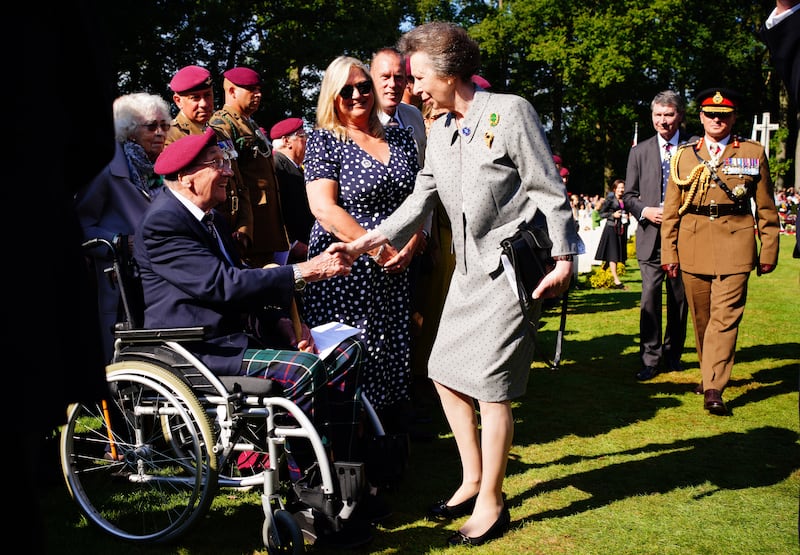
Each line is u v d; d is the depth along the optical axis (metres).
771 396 5.39
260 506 3.45
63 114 1.43
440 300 5.04
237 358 3.08
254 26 24.66
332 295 3.84
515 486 3.74
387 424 4.38
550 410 5.09
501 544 3.08
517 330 3.09
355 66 3.91
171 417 3.57
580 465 4.03
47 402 1.29
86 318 1.45
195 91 4.59
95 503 3.43
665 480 3.79
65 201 1.41
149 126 4.28
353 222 3.79
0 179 1.27
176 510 3.33
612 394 5.50
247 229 4.65
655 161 6.04
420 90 3.15
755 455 4.17
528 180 3.04
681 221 5.33
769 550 3.02
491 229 3.12
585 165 43.25
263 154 5.00
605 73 31.98
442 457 4.19
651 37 32.09
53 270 1.35
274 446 2.87
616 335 7.80
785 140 34.44
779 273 13.47
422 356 5.07
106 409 3.23
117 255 3.38
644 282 6.03
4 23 1.29
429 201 3.45
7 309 1.26
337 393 3.30
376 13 26.42
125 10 18.80
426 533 3.21
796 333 7.77
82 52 1.47
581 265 14.42
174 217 3.11
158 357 3.04
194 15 21.55
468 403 3.37
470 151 3.09
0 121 1.28
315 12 25.61
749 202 5.12
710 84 36.94
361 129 4.01
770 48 2.05
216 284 3.05
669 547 3.05
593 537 3.14
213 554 2.98
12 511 1.28
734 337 5.04
